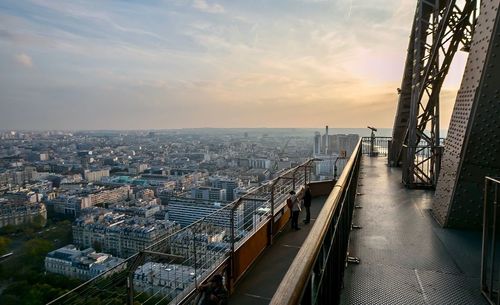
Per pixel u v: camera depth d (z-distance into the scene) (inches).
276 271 319.9
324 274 70.7
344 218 125.0
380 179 389.7
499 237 165.6
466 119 174.7
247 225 331.3
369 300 104.6
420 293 109.1
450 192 185.3
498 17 155.3
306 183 552.7
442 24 303.4
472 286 114.0
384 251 150.2
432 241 162.1
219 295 214.8
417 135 358.6
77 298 137.9
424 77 336.2
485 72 162.2
